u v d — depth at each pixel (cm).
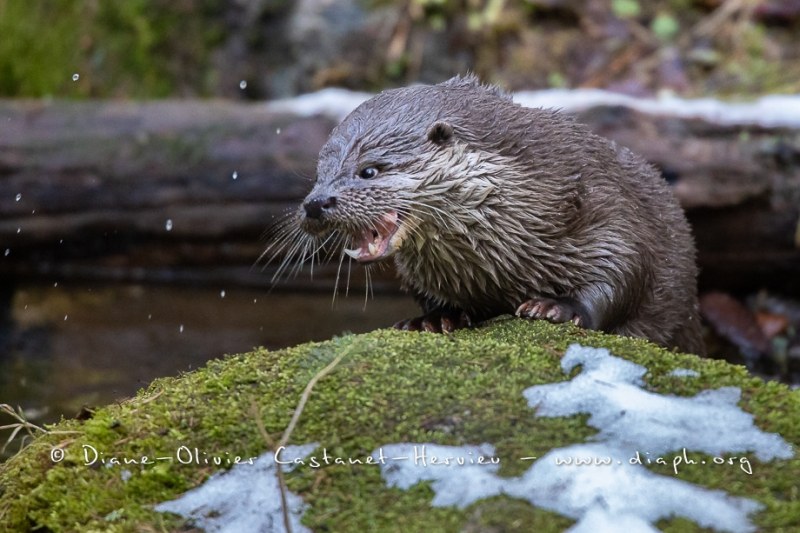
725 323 1683
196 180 1742
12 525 712
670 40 2238
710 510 617
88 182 1750
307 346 824
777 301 1725
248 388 770
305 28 2302
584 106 1658
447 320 1060
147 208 1762
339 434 706
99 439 741
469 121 1015
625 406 711
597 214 1036
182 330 1669
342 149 1010
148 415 754
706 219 1636
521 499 635
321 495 668
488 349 796
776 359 1627
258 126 1741
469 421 705
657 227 1145
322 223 988
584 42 2255
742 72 2144
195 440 725
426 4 2281
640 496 627
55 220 1773
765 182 1617
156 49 2322
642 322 1119
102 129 1759
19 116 1766
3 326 1694
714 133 1633
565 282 1027
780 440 678
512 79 2239
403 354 791
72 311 1756
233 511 672
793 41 2200
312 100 1892
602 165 1073
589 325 1010
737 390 732
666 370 759
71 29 2269
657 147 1614
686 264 1185
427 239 1011
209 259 1828
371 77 2281
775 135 1631
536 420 703
